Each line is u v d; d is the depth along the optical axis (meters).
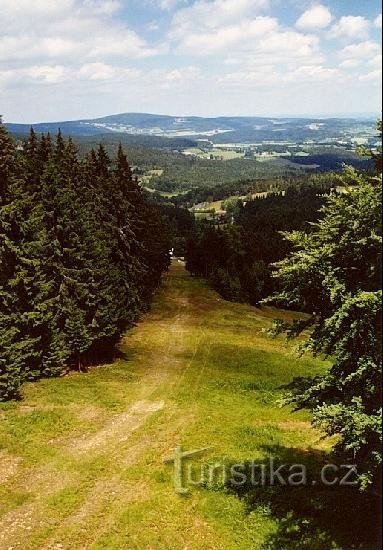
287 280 16.95
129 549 15.98
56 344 32.25
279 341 48.00
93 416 26.73
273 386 33.28
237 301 70.88
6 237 27.19
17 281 27.53
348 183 17.09
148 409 28.28
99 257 34.84
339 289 15.34
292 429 26.36
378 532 15.53
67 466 21.09
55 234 32.44
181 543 16.34
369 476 14.47
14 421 24.83
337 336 15.91
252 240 86.62
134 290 45.62
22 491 19.11
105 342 36.94
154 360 38.88
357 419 13.91
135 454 22.58
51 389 29.86
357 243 15.04
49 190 32.41
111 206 43.50
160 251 62.12
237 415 27.88
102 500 18.81
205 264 84.94
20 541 16.28
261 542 16.28
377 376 14.82
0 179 27.81
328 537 16.06
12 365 27.11
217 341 45.41
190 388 32.31
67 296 32.53
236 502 18.64
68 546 16.16
